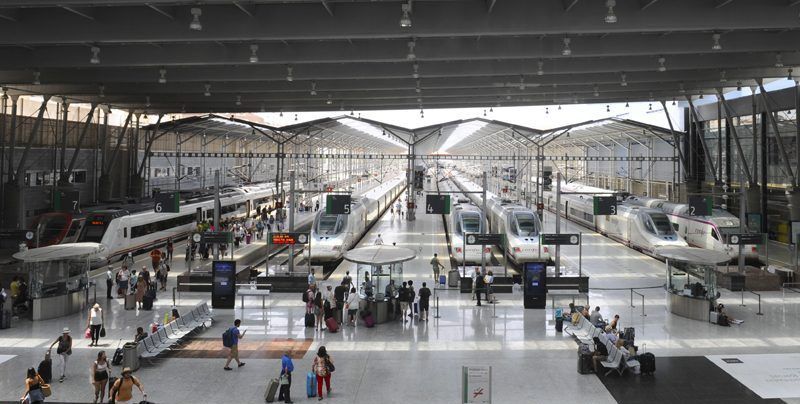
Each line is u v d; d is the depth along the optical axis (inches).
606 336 633.6
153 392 550.3
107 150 1856.5
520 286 1040.2
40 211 1526.8
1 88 1238.9
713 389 557.3
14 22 722.8
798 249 1226.6
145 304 899.4
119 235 1314.0
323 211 1427.2
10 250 1299.2
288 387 524.7
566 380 584.7
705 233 1373.0
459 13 708.0
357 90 1279.5
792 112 1508.4
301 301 967.6
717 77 1120.8
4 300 792.3
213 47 898.7
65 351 587.2
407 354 672.4
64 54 899.4
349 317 807.7
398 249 895.1
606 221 1780.3
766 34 832.9
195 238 1048.8
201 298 986.1
